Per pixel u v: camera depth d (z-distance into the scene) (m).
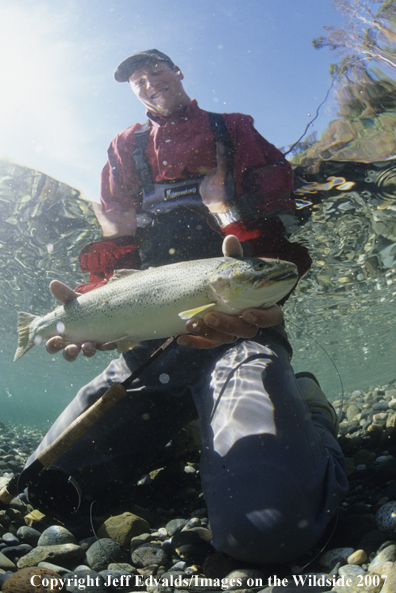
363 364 9.06
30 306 3.50
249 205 1.05
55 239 2.00
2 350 6.30
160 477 1.08
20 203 1.70
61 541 0.72
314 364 7.47
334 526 0.66
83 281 2.62
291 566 0.61
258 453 0.65
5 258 2.54
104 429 0.89
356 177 1.41
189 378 0.88
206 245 1.02
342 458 0.78
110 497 0.90
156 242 1.06
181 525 0.79
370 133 1.14
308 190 1.45
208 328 0.66
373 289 3.19
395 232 2.07
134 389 0.90
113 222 1.15
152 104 1.03
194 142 1.04
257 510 0.59
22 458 1.67
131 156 1.10
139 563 0.67
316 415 0.92
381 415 1.52
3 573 0.59
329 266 2.49
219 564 0.62
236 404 0.73
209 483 0.68
